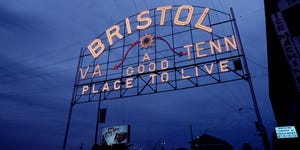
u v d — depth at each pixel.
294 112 15.24
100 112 22.88
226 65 16.61
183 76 17.92
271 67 18.31
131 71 20.05
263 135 12.61
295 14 6.72
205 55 17.80
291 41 6.51
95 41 23.34
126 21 22.97
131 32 22.25
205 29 18.78
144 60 19.97
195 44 18.59
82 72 22.08
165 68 18.70
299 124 15.27
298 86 6.09
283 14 6.89
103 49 22.50
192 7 20.23
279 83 19.02
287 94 17.38
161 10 21.58
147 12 22.23
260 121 13.19
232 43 17.19
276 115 27.45
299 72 6.15
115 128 28.67
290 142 14.81
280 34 6.77
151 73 19.25
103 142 28.52
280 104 22.66
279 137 14.44
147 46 20.59
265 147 12.33
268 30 14.09
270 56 16.80
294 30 6.59
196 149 42.62
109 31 23.14
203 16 19.42
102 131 29.41
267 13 12.20
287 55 6.49
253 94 14.52
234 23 17.92
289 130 14.24
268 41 15.36
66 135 19.50
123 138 27.62
